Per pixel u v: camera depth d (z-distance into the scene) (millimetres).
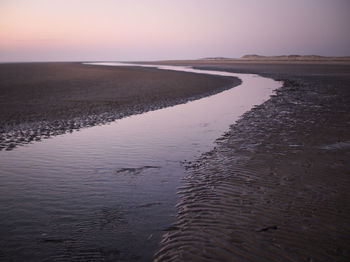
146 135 9484
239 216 4160
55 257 3443
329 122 10328
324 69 50438
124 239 3771
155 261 3305
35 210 4656
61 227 4121
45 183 5758
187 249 3473
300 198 4652
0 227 4156
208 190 5141
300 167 6043
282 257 3240
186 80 31594
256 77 37281
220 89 23484
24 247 3652
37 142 8789
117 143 8562
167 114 13359
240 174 5812
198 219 4152
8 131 10242
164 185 5508
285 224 3898
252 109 13922
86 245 3672
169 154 7445
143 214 4414
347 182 5203
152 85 26312
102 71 47094
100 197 5078
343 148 7238
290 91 20859
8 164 6879
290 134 8859
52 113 13555
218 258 3277
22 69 50812
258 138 8555
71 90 22266
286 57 148750
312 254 3273
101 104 16172
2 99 17562
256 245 3473
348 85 23438
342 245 3414
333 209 4258
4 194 5281
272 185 5203
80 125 11164
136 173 6191
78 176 6090
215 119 11945
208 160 6809
